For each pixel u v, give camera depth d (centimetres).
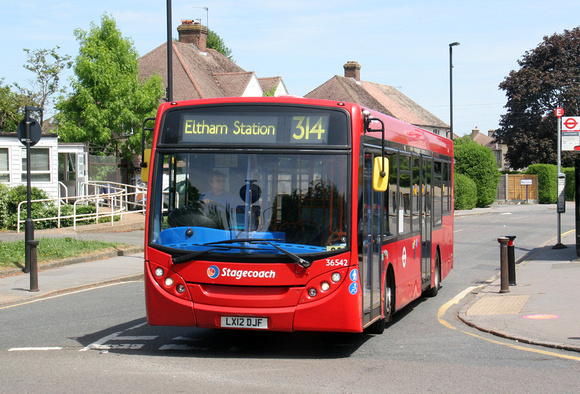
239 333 985
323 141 791
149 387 664
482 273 1855
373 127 893
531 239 2838
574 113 6525
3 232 2412
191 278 783
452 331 1013
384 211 937
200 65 5272
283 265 763
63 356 820
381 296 913
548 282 1483
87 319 1097
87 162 3297
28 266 1680
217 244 780
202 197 800
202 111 819
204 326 781
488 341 930
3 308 1222
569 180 6281
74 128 3659
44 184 2894
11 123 4575
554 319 1048
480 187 5441
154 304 794
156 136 824
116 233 2541
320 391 654
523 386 682
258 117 804
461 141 8412
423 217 1239
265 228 781
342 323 762
